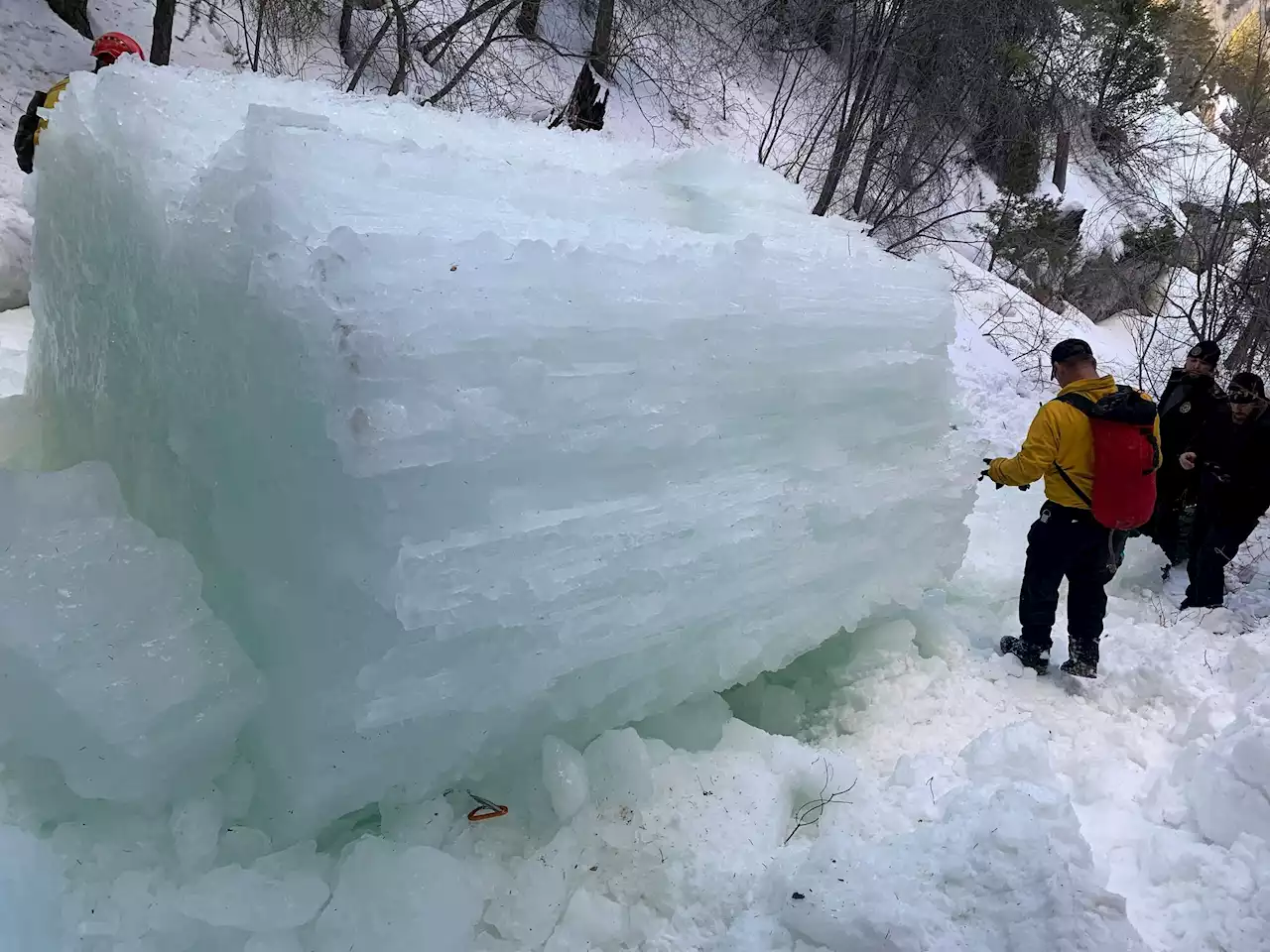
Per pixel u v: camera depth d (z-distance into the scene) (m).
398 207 2.02
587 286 2.06
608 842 2.25
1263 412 4.37
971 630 4.04
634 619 2.22
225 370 1.97
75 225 2.85
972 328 10.68
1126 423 3.34
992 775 2.71
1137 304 11.93
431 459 1.74
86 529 2.09
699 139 12.27
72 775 1.85
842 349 2.92
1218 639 3.80
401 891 1.95
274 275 1.76
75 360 2.95
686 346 2.33
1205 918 2.21
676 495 2.34
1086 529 3.45
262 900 1.86
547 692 2.20
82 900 1.79
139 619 1.95
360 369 1.64
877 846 2.20
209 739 1.92
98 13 9.91
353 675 1.80
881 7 10.24
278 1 9.54
